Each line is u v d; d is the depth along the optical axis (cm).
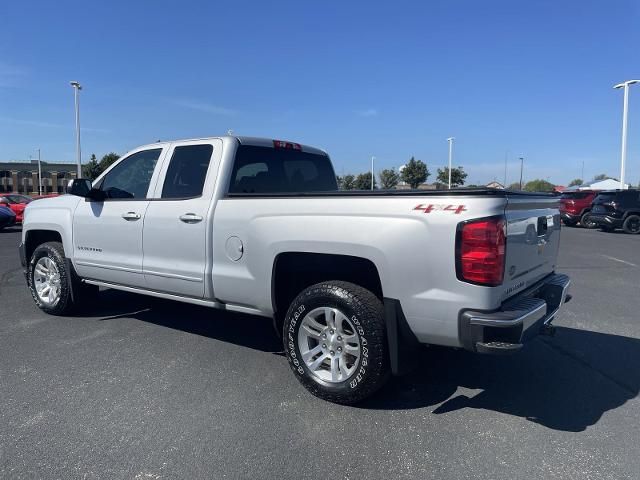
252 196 409
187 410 359
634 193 2028
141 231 487
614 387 412
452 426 342
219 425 338
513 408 371
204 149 465
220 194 440
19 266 1016
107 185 545
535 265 394
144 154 512
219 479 279
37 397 376
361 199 354
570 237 1838
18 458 296
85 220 543
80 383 403
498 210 317
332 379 371
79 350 479
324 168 589
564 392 401
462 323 319
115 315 603
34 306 648
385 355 353
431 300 327
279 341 513
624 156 3000
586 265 1095
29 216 617
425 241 327
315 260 389
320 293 368
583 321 614
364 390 358
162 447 310
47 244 593
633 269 1038
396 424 344
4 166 8144
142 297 695
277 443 316
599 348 510
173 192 475
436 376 431
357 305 352
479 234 312
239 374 426
